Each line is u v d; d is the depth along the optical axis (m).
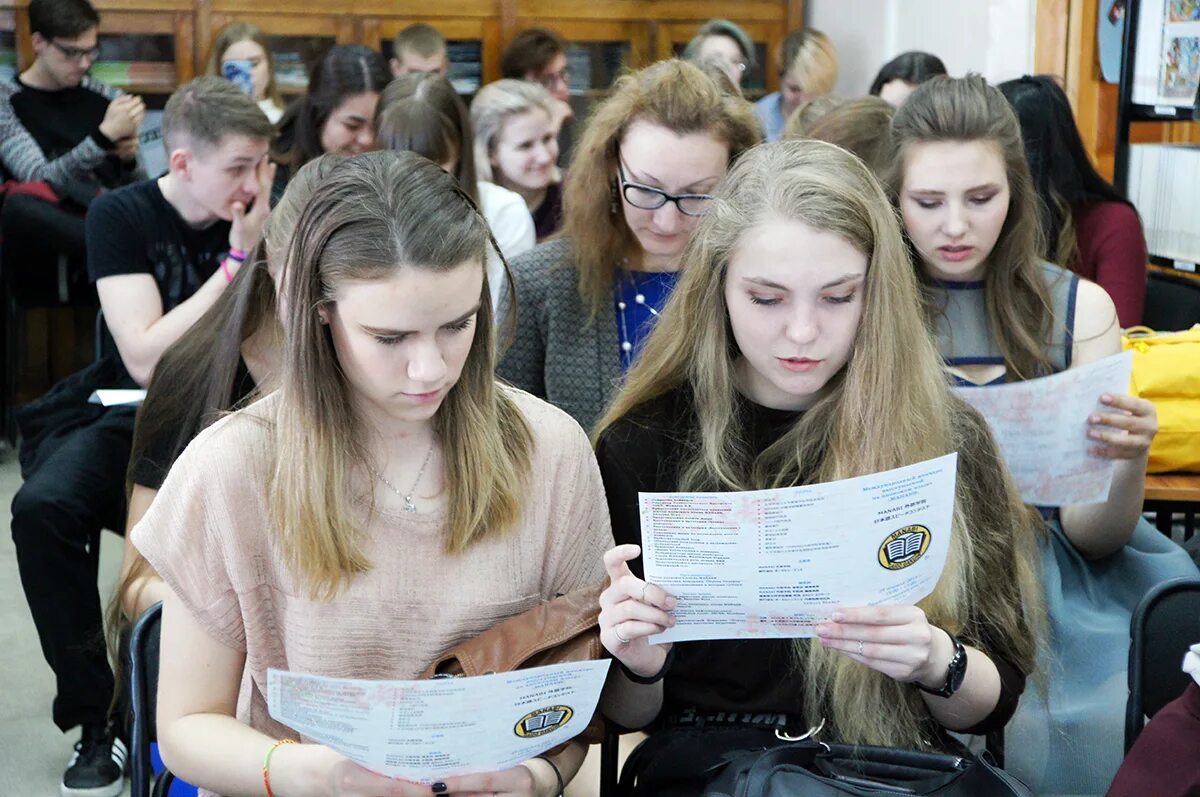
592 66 6.57
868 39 6.52
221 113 3.20
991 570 1.82
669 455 1.85
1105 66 4.74
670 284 2.53
